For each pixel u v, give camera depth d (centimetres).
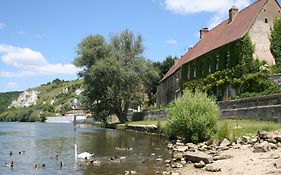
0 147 3431
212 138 2920
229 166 1986
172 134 3319
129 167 2259
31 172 2147
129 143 3647
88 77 6944
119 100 7294
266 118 3397
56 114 18562
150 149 3108
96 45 7094
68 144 3659
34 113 18812
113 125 7206
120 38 7269
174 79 7338
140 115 7406
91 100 7212
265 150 2248
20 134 5425
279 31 4831
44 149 3241
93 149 3175
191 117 3031
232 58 4897
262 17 4856
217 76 5197
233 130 2962
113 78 6769
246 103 3750
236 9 5797
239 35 4834
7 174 2097
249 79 4512
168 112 3350
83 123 11544
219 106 4216
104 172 2117
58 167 2297
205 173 1917
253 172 1769
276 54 4769
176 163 2334
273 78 4253
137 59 7194
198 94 3200
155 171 2105
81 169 2222
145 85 7619
